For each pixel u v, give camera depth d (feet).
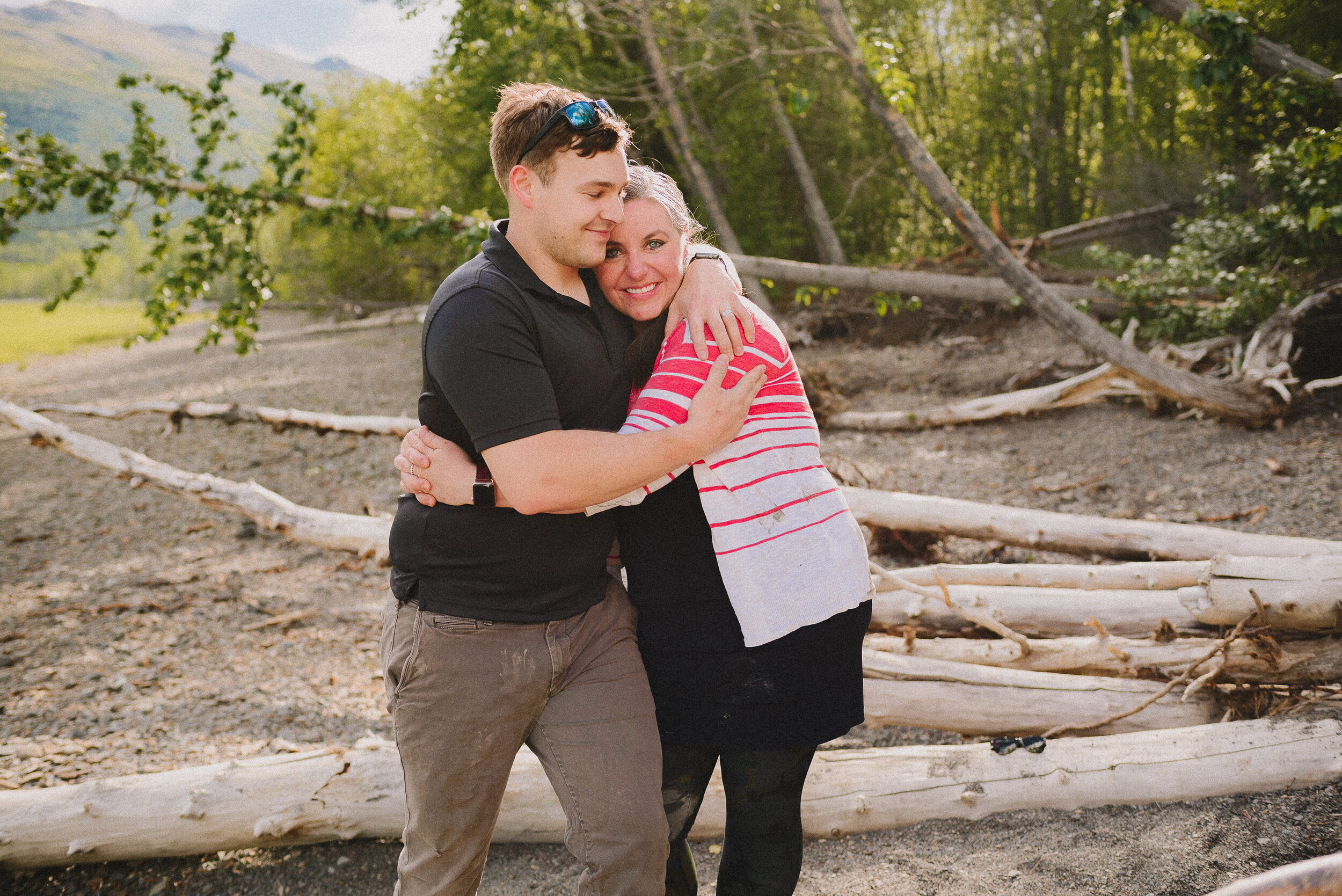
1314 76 17.60
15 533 19.88
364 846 8.40
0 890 7.90
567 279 5.53
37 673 12.25
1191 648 9.20
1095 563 14.17
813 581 5.40
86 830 7.97
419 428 5.57
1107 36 49.34
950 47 64.54
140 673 12.19
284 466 24.45
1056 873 7.28
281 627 13.76
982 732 9.39
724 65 29.48
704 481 5.50
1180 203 34.71
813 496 5.58
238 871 8.15
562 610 5.45
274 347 56.34
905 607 10.82
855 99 50.31
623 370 5.70
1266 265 23.99
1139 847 7.44
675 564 5.64
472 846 5.60
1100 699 9.16
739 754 5.61
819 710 5.52
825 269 26.45
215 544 18.30
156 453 26.63
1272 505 15.49
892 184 51.29
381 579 15.79
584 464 4.94
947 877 7.44
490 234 5.55
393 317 45.57
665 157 43.04
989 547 15.28
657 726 5.63
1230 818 7.65
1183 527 13.15
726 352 5.28
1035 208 56.85
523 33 29.66
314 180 45.88
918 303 27.17
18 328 89.04
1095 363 25.57
